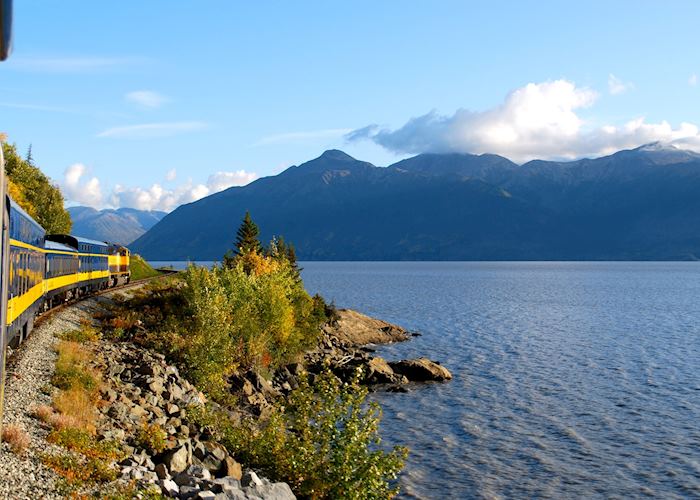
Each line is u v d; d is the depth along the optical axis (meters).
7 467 15.20
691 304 151.00
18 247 27.08
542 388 55.56
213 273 54.94
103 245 74.06
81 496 15.00
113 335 42.75
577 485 32.84
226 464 23.08
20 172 98.06
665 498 31.28
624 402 50.47
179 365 39.94
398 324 107.56
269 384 47.97
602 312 130.38
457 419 45.22
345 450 21.31
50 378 25.73
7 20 2.40
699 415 46.41
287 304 56.31
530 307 141.88
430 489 31.98
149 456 21.42
